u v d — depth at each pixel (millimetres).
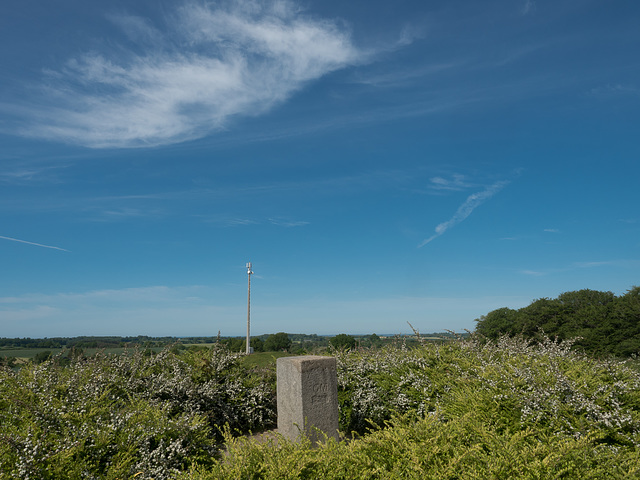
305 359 6195
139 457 4434
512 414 5109
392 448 3898
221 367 8297
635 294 36219
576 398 4953
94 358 7492
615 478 3303
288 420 6258
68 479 3695
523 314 44156
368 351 10289
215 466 3658
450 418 5602
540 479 3258
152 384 7027
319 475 3461
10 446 3732
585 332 36031
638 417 4715
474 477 3277
